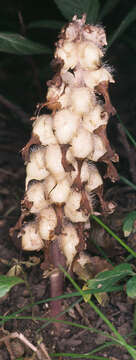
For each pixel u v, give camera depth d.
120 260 0.50
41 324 0.43
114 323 0.43
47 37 0.93
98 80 0.35
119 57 1.00
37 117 0.36
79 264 0.41
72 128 0.34
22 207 0.39
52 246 0.40
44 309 0.45
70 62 0.34
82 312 0.44
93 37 0.34
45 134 0.35
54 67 0.34
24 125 0.77
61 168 0.35
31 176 0.37
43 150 0.37
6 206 0.61
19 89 0.88
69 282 0.47
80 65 0.34
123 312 0.44
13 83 0.89
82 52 0.34
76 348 0.41
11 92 0.87
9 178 0.67
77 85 0.35
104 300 0.42
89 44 0.34
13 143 0.74
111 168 0.37
